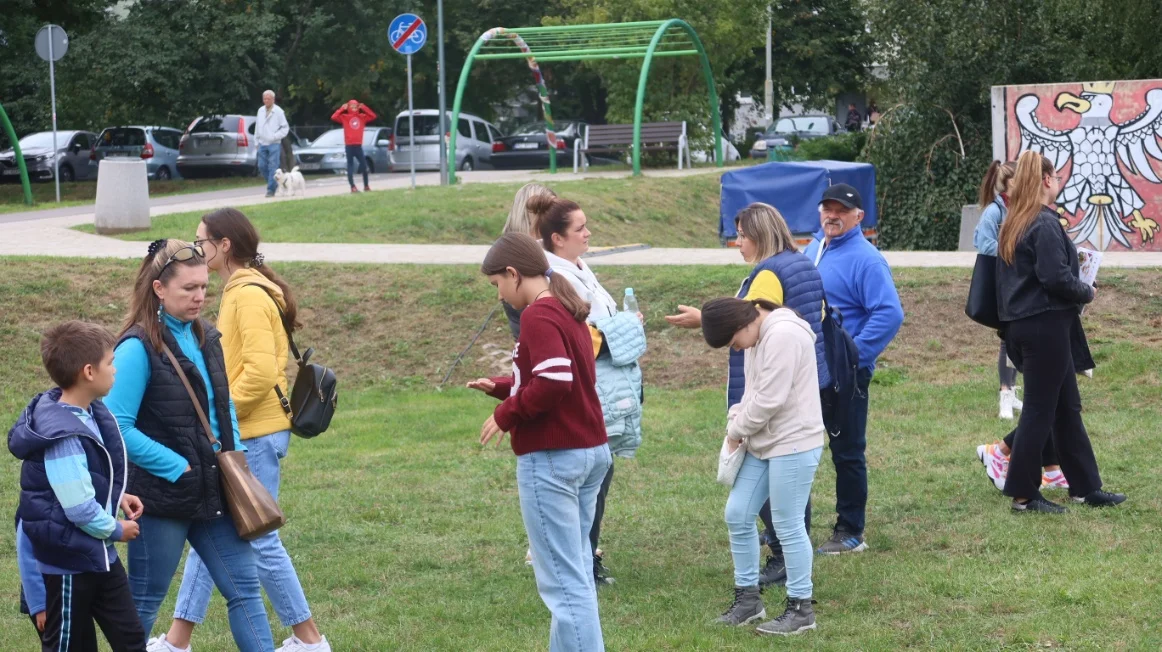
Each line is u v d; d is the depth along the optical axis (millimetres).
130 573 4516
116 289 12578
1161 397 9258
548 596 4547
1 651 5246
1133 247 15836
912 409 9477
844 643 5082
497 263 4559
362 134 20875
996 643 4949
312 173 31219
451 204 18453
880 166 21031
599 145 26625
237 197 22203
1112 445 8055
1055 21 20391
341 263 13375
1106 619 5094
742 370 5930
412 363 11578
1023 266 6594
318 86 40375
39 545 4082
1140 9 20141
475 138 31688
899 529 6668
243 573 4652
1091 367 6828
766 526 6047
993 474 7129
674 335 11539
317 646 5109
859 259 6441
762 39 31656
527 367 4516
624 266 12945
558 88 42969
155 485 4406
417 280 12812
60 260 13141
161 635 5242
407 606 5777
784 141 34406
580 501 4680
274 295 5207
